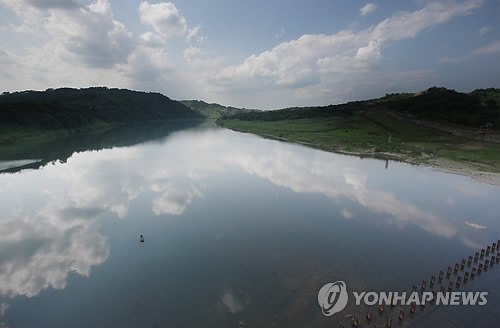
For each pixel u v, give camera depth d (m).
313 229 27.86
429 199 37.62
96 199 35.38
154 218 29.89
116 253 22.73
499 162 55.75
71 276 19.55
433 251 24.12
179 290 18.12
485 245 25.50
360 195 38.88
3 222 28.44
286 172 51.41
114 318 15.65
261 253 23.03
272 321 15.41
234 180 45.38
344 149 79.94
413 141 81.06
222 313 16.03
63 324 15.22
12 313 15.95
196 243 24.59
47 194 37.12
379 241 25.66
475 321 15.94
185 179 45.44
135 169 51.66
